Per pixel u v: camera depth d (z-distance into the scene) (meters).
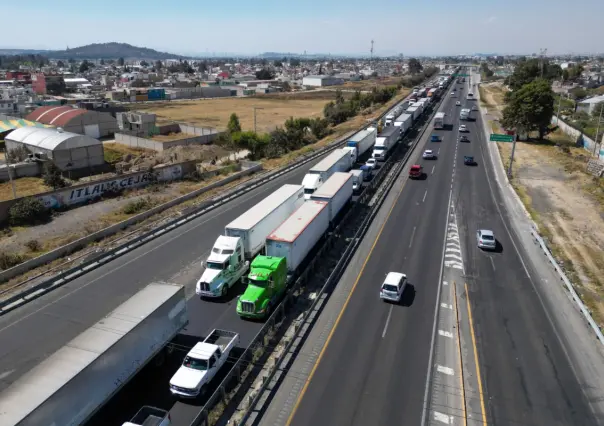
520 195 55.06
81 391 18.56
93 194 54.03
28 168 65.69
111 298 32.34
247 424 20.72
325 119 111.50
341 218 46.84
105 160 77.75
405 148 81.12
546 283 34.00
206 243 41.81
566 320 29.25
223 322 29.03
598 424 20.92
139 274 35.97
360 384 23.30
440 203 51.81
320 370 24.38
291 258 32.50
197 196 55.78
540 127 89.00
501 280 34.31
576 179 62.03
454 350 26.06
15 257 37.47
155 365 24.69
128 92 193.12
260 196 55.78
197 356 22.92
